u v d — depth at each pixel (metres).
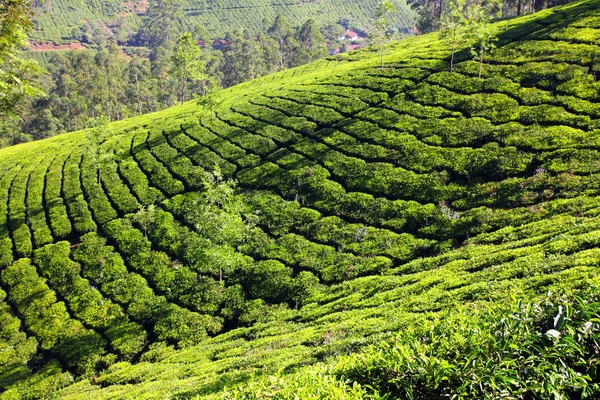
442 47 66.19
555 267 18.06
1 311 38.69
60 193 55.62
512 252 22.48
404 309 20.98
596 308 8.30
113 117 134.00
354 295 26.95
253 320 30.22
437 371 8.26
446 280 22.66
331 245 35.16
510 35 59.06
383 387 8.79
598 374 8.02
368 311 22.83
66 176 59.50
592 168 30.45
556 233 23.20
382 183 39.03
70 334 34.16
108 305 36.06
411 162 40.03
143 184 52.25
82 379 29.70
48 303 38.00
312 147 48.31
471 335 8.86
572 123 36.56
